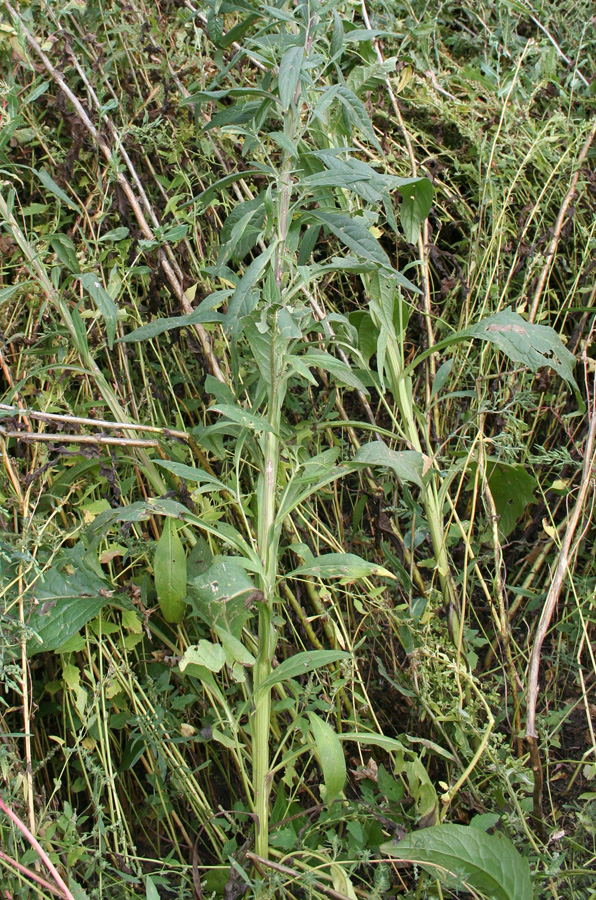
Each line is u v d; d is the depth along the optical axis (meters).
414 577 1.49
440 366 1.54
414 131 1.87
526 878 1.11
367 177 1.13
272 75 1.28
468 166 1.79
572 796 1.44
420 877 1.22
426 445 1.51
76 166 1.53
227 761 1.42
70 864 1.08
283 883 1.12
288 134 1.20
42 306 1.36
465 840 1.14
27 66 1.47
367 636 1.49
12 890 1.03
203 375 1.54
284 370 1.18
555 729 1.40
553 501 1.75
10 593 1.22
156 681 1.32
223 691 1.39
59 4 1.59
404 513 1.51
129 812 1.40
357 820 1.25
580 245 1.92
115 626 1.27
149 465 1.36
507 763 1.25
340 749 1.10
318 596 1.41
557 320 1.88
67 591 1.25
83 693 1.21
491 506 1.53
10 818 1.03
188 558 1.31
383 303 1.37
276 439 1.20
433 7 2.12
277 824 1.21
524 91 2.02
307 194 1.24
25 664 1.17
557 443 1.82
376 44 1.71
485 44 2.11
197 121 1.44
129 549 1.28
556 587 1.38
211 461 1.50
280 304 1.07
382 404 1.72
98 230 1.45
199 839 1.35
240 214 1.31
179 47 1.62
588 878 1.25
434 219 1.86
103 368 1.56
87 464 1.33
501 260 1.77
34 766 1.21
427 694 1.33
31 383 1.42
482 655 1.65
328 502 1.67
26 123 1.50
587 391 1.61
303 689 1.27
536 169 1.92
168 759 1.27
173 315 1.52
